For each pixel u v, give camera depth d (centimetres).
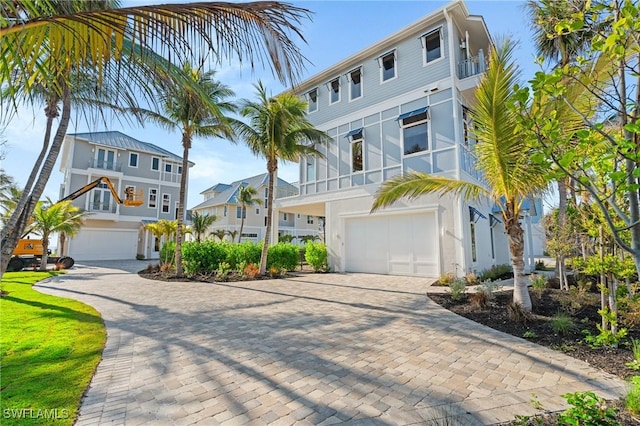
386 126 1348
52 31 230
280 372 366
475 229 1198
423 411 282
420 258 1192
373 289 945
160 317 626
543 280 881
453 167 1124
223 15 232
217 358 410
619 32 199
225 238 3145
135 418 271
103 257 2491
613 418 253
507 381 340
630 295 490
